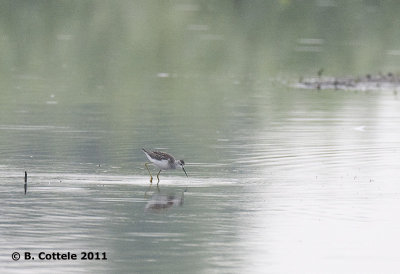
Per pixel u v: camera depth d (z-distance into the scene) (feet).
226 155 78.89
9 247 53.31
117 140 84.79
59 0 214.28
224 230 56.85
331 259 51.98
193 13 204.13
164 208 61.67
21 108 102.22
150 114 100.17
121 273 49.55
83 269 50.16
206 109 104.37
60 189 66.28
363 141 85.71
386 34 182.29
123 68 138.62
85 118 96.68
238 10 209.36
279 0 221.05
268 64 144.87
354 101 111.96
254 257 52.19
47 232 55.98
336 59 150.92
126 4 213.25
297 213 60.64
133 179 69.92
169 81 126.93
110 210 60.90
